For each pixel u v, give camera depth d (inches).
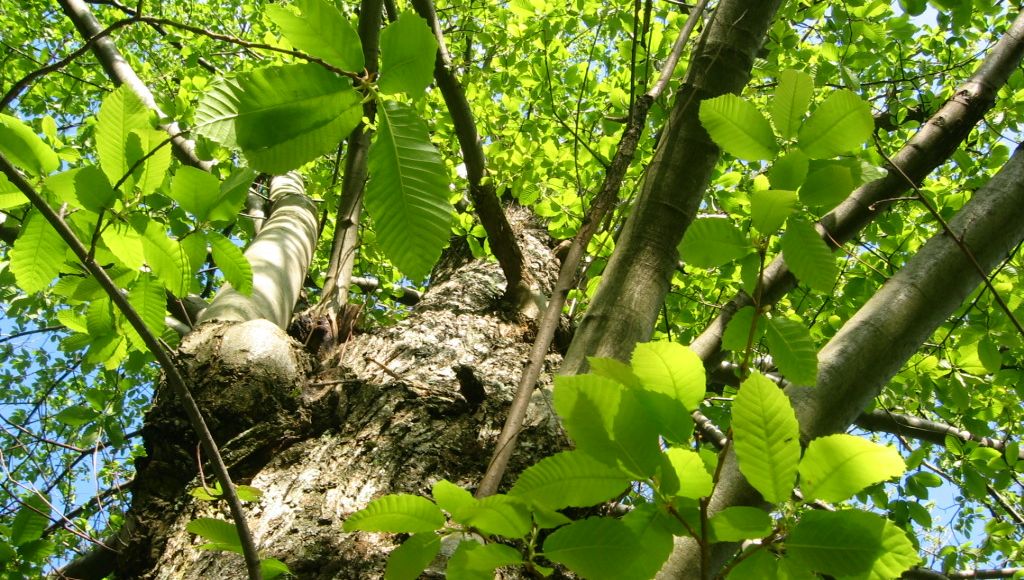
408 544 30.7
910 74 185.2
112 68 127.9
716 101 31.8
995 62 86.7
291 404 76.1
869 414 130.7
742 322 34.4
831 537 27.2
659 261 64.7
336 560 59.1
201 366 74.9
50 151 41.1
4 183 40.4
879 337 58.6
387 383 77.9
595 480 28.7
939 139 85.3
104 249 44.3
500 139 158.4
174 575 61.1
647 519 29.5
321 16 23.4
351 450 70.5
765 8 68.4
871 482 26.6
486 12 189.8
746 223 122.9
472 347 88.3
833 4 141.5
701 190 66.3
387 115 23.9
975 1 125.3
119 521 131.1
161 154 36.8
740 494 48.6
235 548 38.2
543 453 69.9
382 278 182.2
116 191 36.0
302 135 23.7
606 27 162.7
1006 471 116.9
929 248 63.9
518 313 98.0
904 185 85.6
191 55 211.3
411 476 67.3
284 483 67.6
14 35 228.8
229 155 127.3
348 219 115.3
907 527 115.6
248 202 150.7
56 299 145.9
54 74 223.6
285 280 104.3
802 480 27.2
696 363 30.4
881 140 148.9
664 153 67.2
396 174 23.9
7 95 34.9
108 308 54.2
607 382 27.1
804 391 56.6
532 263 128.0
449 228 24.0
